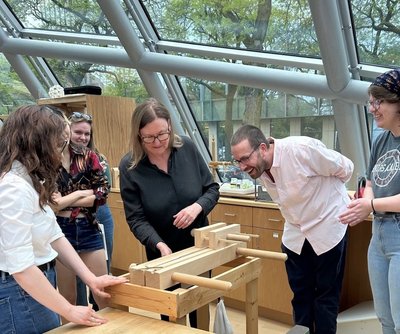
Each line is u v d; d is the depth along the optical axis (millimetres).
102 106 3684
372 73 2760
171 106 4125
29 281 1032
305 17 2787
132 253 3707
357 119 2949
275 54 3182
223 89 3695
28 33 4543
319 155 1762
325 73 2682
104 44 4047
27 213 1053
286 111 3410
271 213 2723
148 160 1717
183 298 1128
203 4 3199
